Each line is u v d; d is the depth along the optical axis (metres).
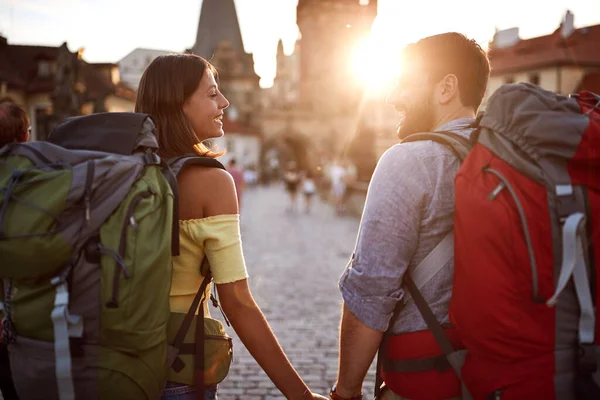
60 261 1.40
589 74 35.66
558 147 1.42
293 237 15.38
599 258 1.40
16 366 1.48
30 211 1.38
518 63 38.94
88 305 1.43
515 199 1.42
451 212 1.64
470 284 1.44
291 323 6.28
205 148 1.98
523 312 1.40
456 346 1.63
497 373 1.43
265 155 85.31
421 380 1.64
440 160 1.66
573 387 1.39
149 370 1.48
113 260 1.43
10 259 1.38
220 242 1.70
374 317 1.66
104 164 1.47
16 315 1.46
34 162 1.46
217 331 1.77
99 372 1.42
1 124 2.21
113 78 25.64
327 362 4.96
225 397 4.20
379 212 1.66
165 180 1.57
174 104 1.84
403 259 1.65
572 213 1.39
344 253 12.26
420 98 1.82
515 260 1.40
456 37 1.79
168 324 1.69
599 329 1.40
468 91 1.80
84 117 1.65
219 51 79.12
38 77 35.94
